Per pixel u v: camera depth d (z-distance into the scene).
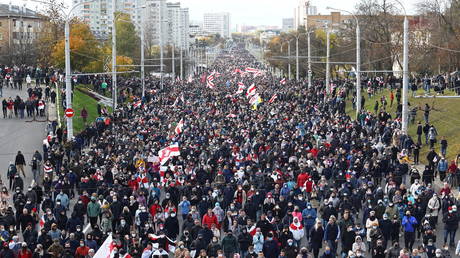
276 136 48.62
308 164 37.69
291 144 44.09
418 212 30.05
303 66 136.00
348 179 34.16
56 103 73.00
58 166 42.25
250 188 33.22
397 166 39.03
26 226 28.28
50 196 32.84
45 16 103.38
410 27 108.31
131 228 27.89
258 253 22.94
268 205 29.80
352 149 42.78
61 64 97.69
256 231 25.17
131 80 103.62
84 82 93.81
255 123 57.12
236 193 32.19
